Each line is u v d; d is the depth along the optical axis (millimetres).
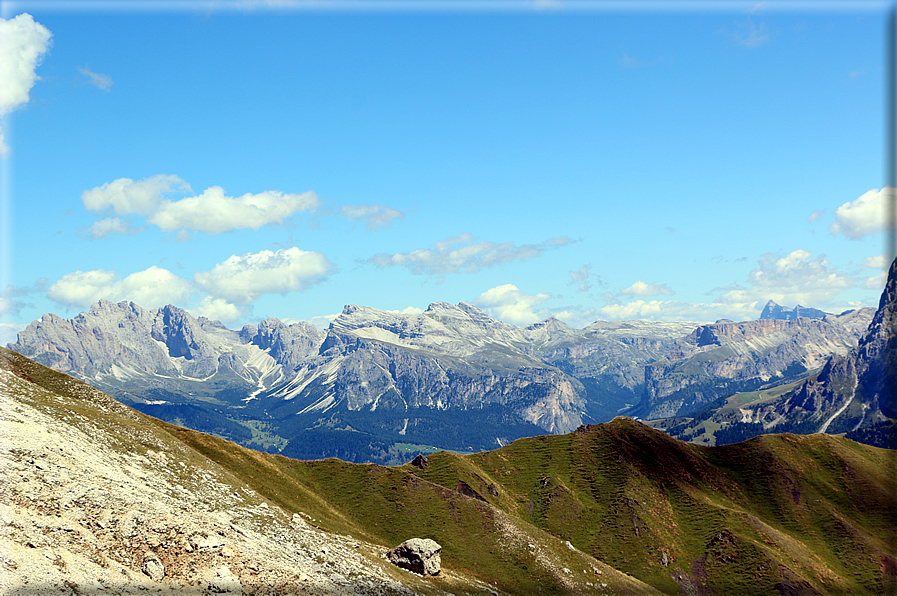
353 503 153000
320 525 111750
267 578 63469
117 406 123125
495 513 151875
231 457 135000
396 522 144625
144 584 51062
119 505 60156
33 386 102750
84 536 52688
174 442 106438
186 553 59062
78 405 102688
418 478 163625
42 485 56875
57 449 68062
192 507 75688
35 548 46906
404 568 102812
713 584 163375
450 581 106250
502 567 130875
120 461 81312
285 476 142875
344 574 79125
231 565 61719
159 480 82500
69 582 44906
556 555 139375
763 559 166125
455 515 149250
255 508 92812
